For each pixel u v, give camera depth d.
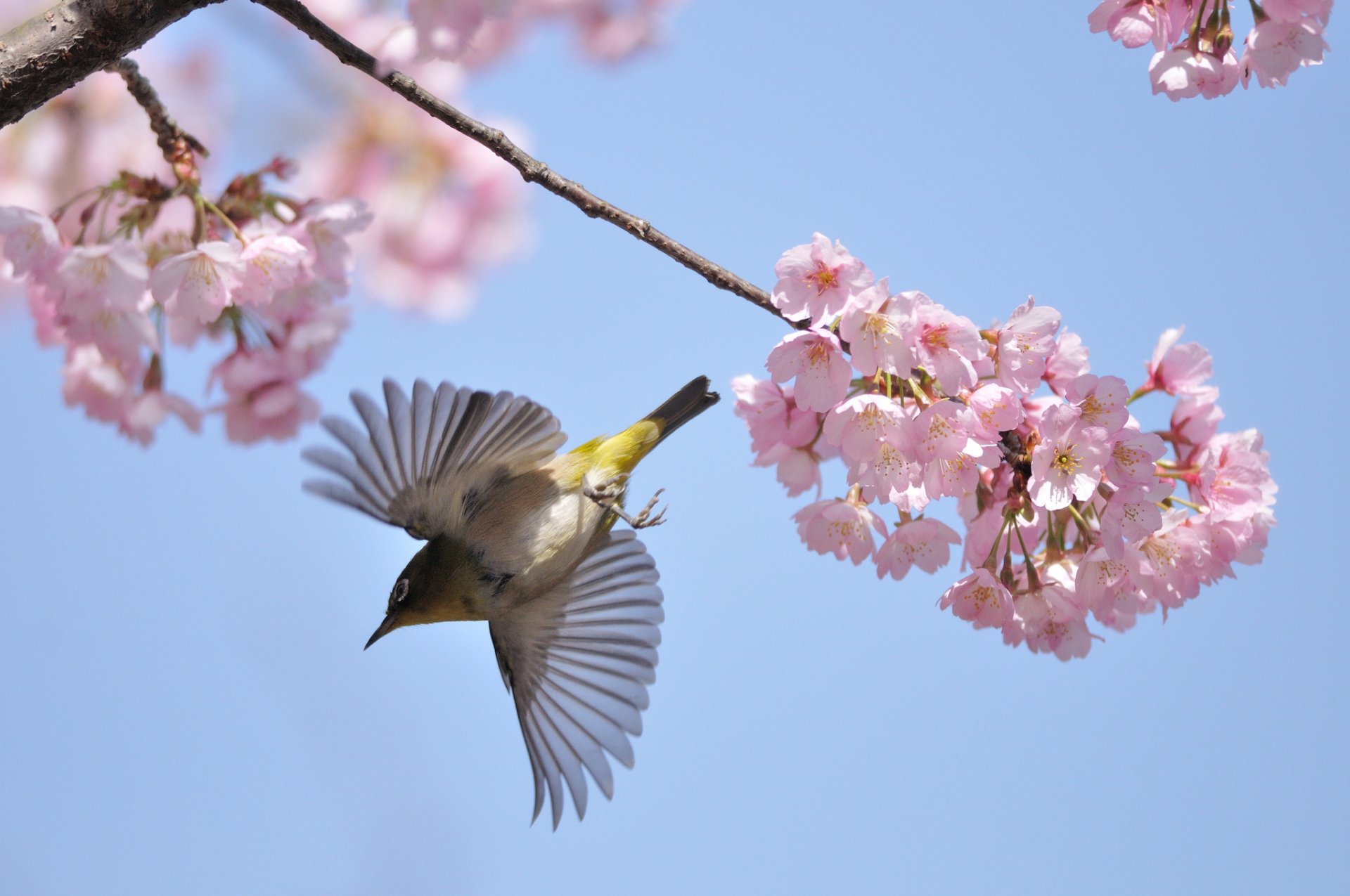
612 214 5.59
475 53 5.89
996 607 6.36
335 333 6.43
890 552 6.80
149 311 6.23
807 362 5.66
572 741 8.77
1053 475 5.70
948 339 5.60
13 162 5.96
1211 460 6.56
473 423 7.74
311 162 6.00
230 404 6.61
